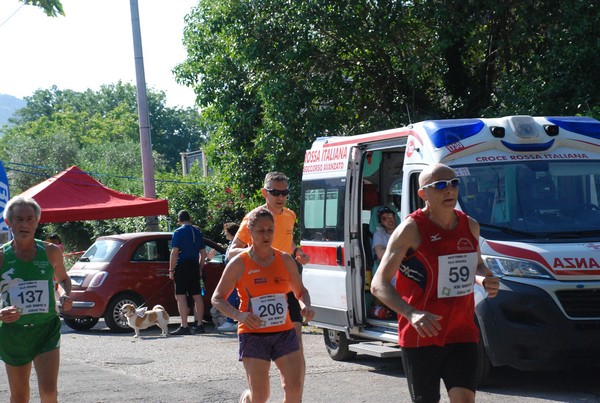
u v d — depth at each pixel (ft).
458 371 18.75
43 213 57.72
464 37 59.11
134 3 68.03
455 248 18.69
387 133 36.40
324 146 41.37
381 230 37.68
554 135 33.94
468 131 33.42
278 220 27.07
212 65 64.13
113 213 59.77
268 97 59.31
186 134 299.58
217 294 22.11
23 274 22.36
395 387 32.96
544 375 34.53
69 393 32.35
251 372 22.13
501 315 30.04
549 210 32.30
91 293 53.83
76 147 196.13
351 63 62.54
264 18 60.08
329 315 39.37
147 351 44.11
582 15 53.78
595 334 29.40
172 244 52.54
